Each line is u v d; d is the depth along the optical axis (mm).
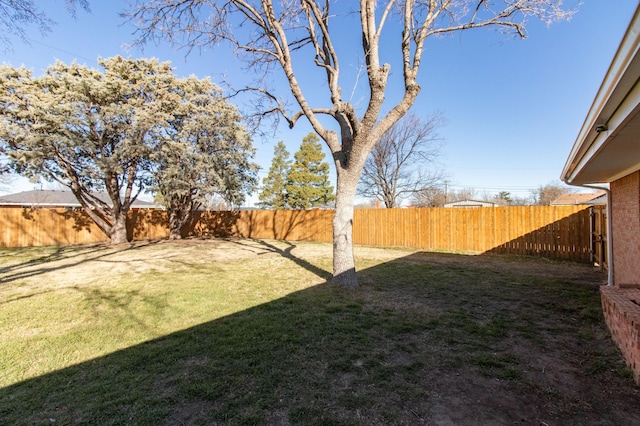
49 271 7312
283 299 4824
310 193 27922
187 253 10516
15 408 2107
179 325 3717
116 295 5066
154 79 12656
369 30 5062
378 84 4941
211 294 5125
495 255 9992
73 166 12211
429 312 4207
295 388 2363
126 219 15055
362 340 3279
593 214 8289
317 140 28688
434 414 2059
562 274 6844
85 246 12695
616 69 1839
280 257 9562
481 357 2881
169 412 2066
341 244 5652
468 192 40375
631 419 2002
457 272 7059
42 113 10195
